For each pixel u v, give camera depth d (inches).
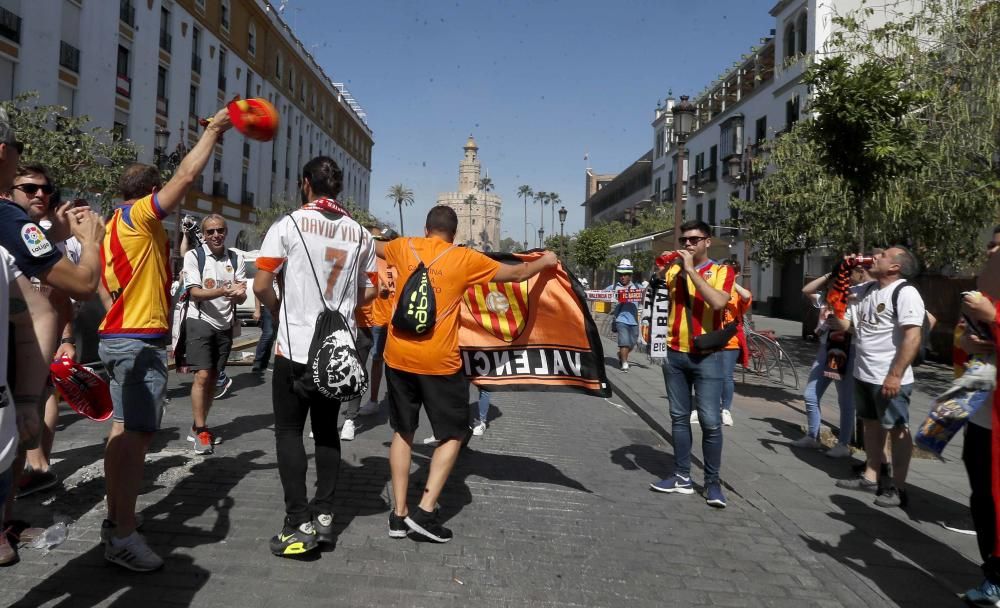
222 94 1396.4
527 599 122.2
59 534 124.3
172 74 1185.4
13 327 82.1
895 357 172.1
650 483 203.6
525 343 175.9
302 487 133.6
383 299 265.6
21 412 82.4
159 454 200.8
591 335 172.2
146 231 127.4
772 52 1285.7
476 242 5684.1
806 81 278.7
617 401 357.1
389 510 163.9
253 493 168.4
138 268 126.7
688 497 191.2
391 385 146.0
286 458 132.9
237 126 123.2
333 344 128.6
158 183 143.3
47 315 84.7
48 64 879.1
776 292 1242.0
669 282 189.0
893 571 142.6
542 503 177.6
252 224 1558.8
